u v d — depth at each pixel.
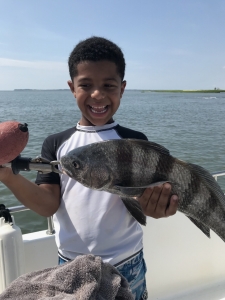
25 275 1.79
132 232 2.04
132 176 1.82
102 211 1.96
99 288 1.67
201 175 1.87
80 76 2.03
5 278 2.15
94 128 2.18
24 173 7.72
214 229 1.96
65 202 2.06
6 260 2.14
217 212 1.93
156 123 21.30
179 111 33.38
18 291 1.63
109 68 2.00
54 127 17.58
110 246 1.95
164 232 3.13
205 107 41.78
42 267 2.65
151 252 3.09
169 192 1.77
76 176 1.80
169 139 15.25
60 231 2.06
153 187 1.77
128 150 1.82
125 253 1.97
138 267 2.05
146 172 1.82
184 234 3.21
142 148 1.83
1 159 1.49
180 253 3.20
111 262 1.92
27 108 36.16
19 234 2.21
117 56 2.05
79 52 2.03
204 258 3.31
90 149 1.81
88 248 1.94
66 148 2.16
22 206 2.38
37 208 1.98
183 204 1.87
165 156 1.83
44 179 2.09
